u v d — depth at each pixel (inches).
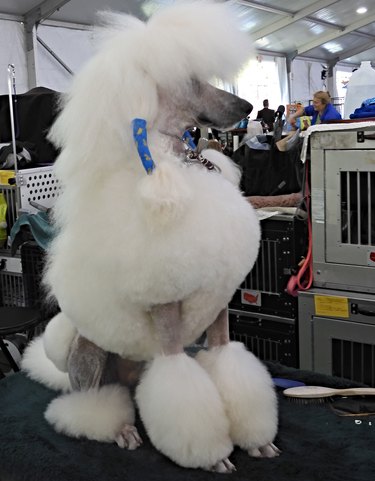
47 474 46.2
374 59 511.8
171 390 44.2
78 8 236.1
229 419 47.4
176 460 45.6
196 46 42.3
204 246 42.0
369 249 74.7
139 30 43.4
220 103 45.3
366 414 55.5
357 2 362.9
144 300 43.4
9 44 231.0
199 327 47.4
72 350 51.9
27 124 110.6
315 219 77.9
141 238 41.9
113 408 51.1
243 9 320.5
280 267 85.2
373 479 44.4
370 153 71.4
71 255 45.3
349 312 76.0
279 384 62.0
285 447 49.8
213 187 44.3
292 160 98.8
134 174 43.8
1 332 81.6
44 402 59.6
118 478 44.7
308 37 408.8
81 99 42.7
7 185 101.6
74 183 44.9
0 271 104.0
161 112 44.1
